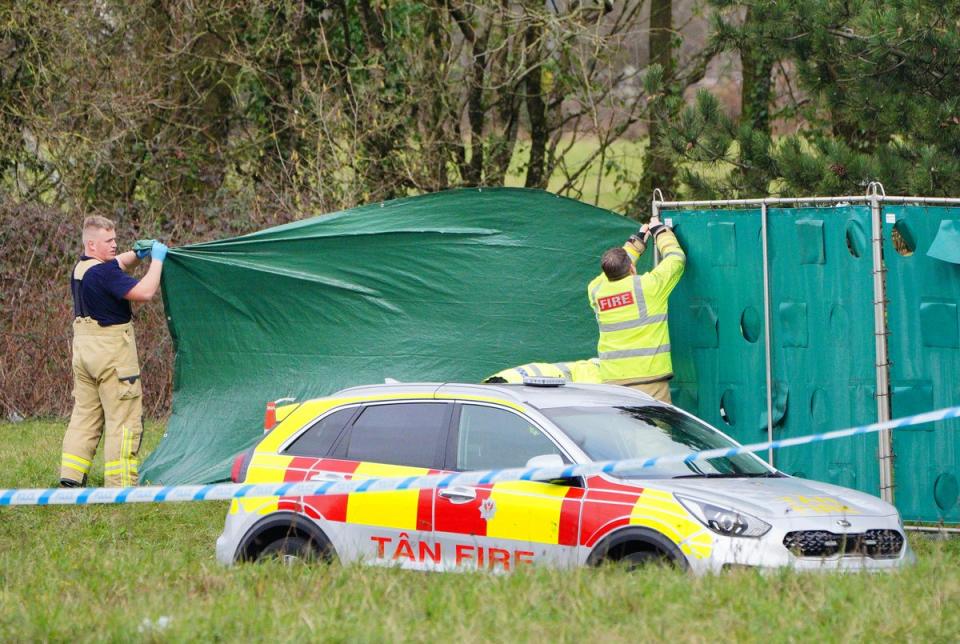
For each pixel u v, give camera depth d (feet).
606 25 270.67
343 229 151.84
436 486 87.04
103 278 142.20
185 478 150.51
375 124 259.19
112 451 143.64
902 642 71.05
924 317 122.21
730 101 289.12
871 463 123.95
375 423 100.78
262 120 275.59
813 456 127.54
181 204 250.37
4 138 253.85
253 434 151.64
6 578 92.43
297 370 151.84
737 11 213.66
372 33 272.10
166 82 272.10
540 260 149.18
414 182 262.06
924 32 176.45
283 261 152.15
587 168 277.23
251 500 101.19
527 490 92.02
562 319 149.18
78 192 248.93
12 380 220.84
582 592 79.92
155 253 145.79
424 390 100.68
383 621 75.87
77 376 144.97
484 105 274.36
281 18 275.80
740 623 73.36
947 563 91.45
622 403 103.14
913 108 183.73
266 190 257.14
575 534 89.61
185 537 128.06
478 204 150.10
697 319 134.92
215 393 154.30
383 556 96.02
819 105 206.08
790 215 128.26
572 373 134.31
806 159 192.65
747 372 131.85
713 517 86.43
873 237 122.31
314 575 87.71
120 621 75.41
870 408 123.85
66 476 144.15
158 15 267.39
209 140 276.41
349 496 97.60
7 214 226.17
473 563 92.89
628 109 270.67
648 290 129.90
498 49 258.37
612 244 148.87
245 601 80.53
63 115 252.83
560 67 267.18
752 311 131.85
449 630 73.56
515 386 104.17
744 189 203.51
